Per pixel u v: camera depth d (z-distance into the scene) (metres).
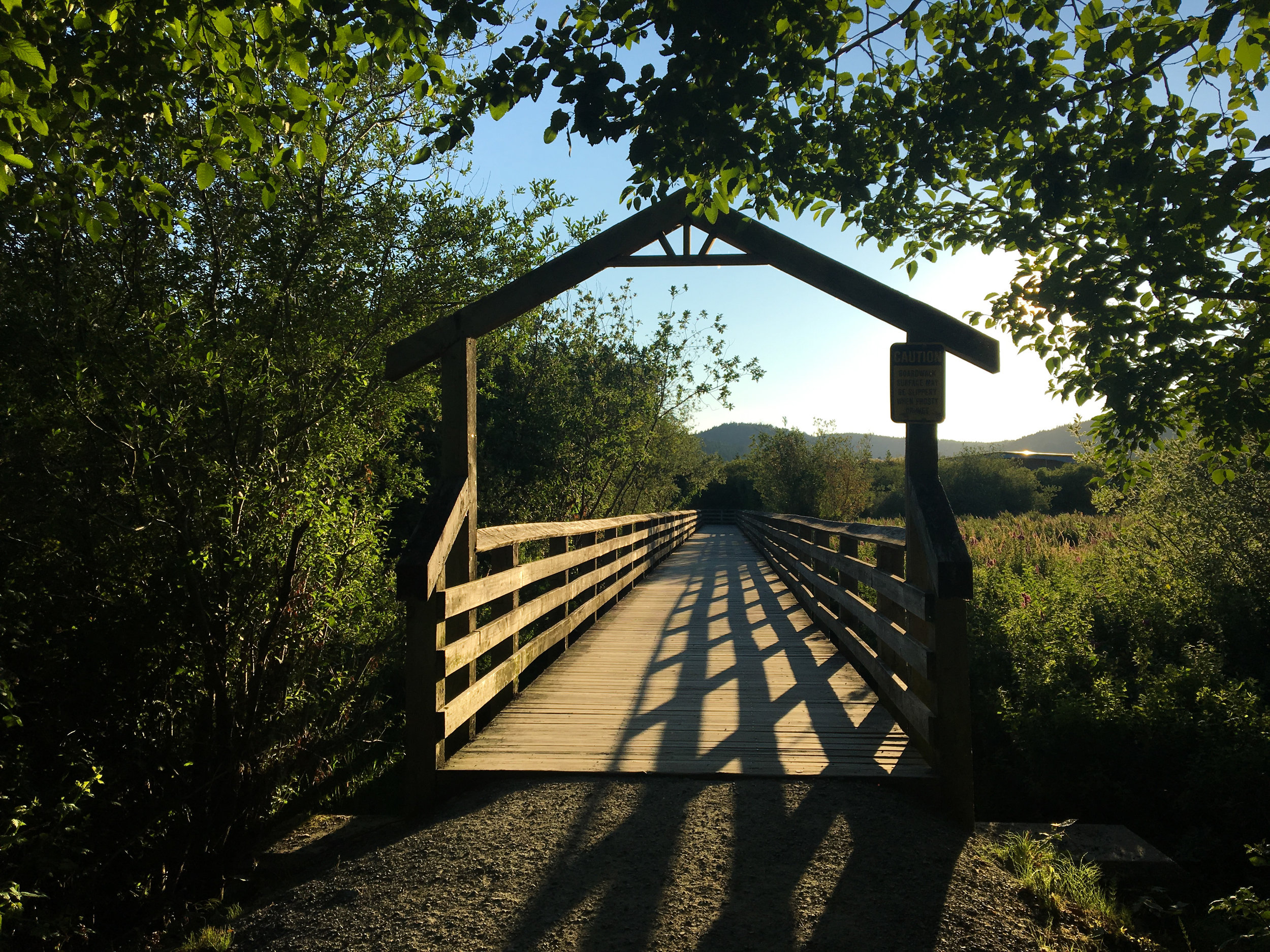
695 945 2.48
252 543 3.97
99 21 2.70
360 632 4.92
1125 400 3.44
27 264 3.71
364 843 3.45
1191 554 7.25
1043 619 6.29
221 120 3.13
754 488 42.28
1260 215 2.63
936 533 3.68
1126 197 3.13
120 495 3.72
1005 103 3.05
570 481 13.50
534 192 6.68
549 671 6.05
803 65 3.19
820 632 7.85
